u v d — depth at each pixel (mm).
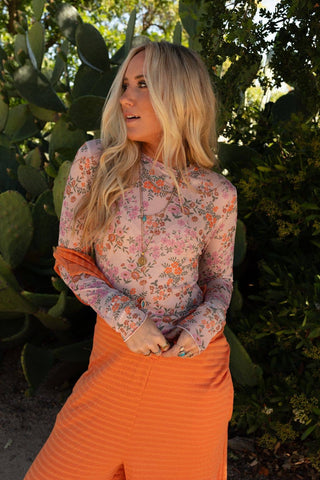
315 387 2408
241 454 2619
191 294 1466
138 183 1421
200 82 1448
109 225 1398
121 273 1405
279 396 2455
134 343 1313
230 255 1598
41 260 3402
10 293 2764
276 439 2492
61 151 3244
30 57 3201
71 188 1449
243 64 2506
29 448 2596
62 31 3135
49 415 2900
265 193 2623
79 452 1393
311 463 2537
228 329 2404
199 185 1472
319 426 2324
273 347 2658
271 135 2867
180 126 1414
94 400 1409
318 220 2465
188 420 1402
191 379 1402
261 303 2885
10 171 3539
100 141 1459
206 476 1464
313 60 2457
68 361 3090
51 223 3283
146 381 1369
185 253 1421
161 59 1388
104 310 1340
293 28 2426
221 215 1500
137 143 1448
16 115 3617
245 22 2279
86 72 3146
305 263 2570
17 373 3301
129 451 1394
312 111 2666
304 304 2281
